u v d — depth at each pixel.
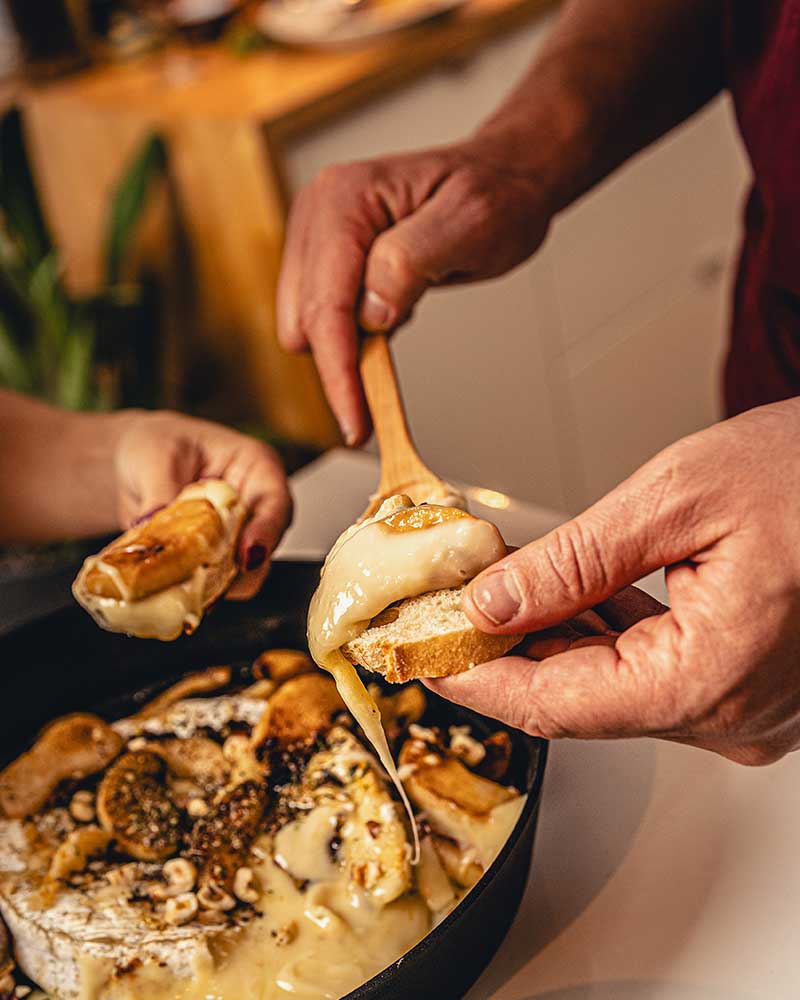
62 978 0.49
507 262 0.69
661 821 0.54
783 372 0.68
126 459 0.68
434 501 0.54
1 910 0.51
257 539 0.58
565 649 0.45
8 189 1.28
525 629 0.42
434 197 0.65
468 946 0.46
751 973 0.48
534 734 0.45
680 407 1.62
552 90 0.72
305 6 1.38
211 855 0.52
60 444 0.72
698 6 0.73
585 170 0.72
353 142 1.28
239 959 0.49
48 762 0.57
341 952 0.49
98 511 0.73
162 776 0.56
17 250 1.30
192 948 0.48
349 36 1.30
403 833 0.51
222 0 1.44
